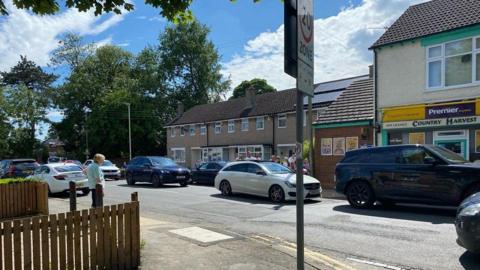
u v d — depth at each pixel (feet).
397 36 60.95
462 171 36.01
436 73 56.75
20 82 220.84
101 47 201.26
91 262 19.58
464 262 21.98
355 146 66.13
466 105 52.60
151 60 205.26
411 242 26.48
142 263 21.40
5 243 16.97
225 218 37.70
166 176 73.00
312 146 70.33
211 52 203.41
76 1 17.38
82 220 19.34
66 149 205.36
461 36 53.88
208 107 161.68
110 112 177.68
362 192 42.16
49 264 18.21
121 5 17.75
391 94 61.11
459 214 22.61
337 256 23.53
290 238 28.43
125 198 56.39
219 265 21.04
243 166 54.29
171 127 167.32
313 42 12.27
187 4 18.16
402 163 39.86
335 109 72.64
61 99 189.78
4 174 84.94
